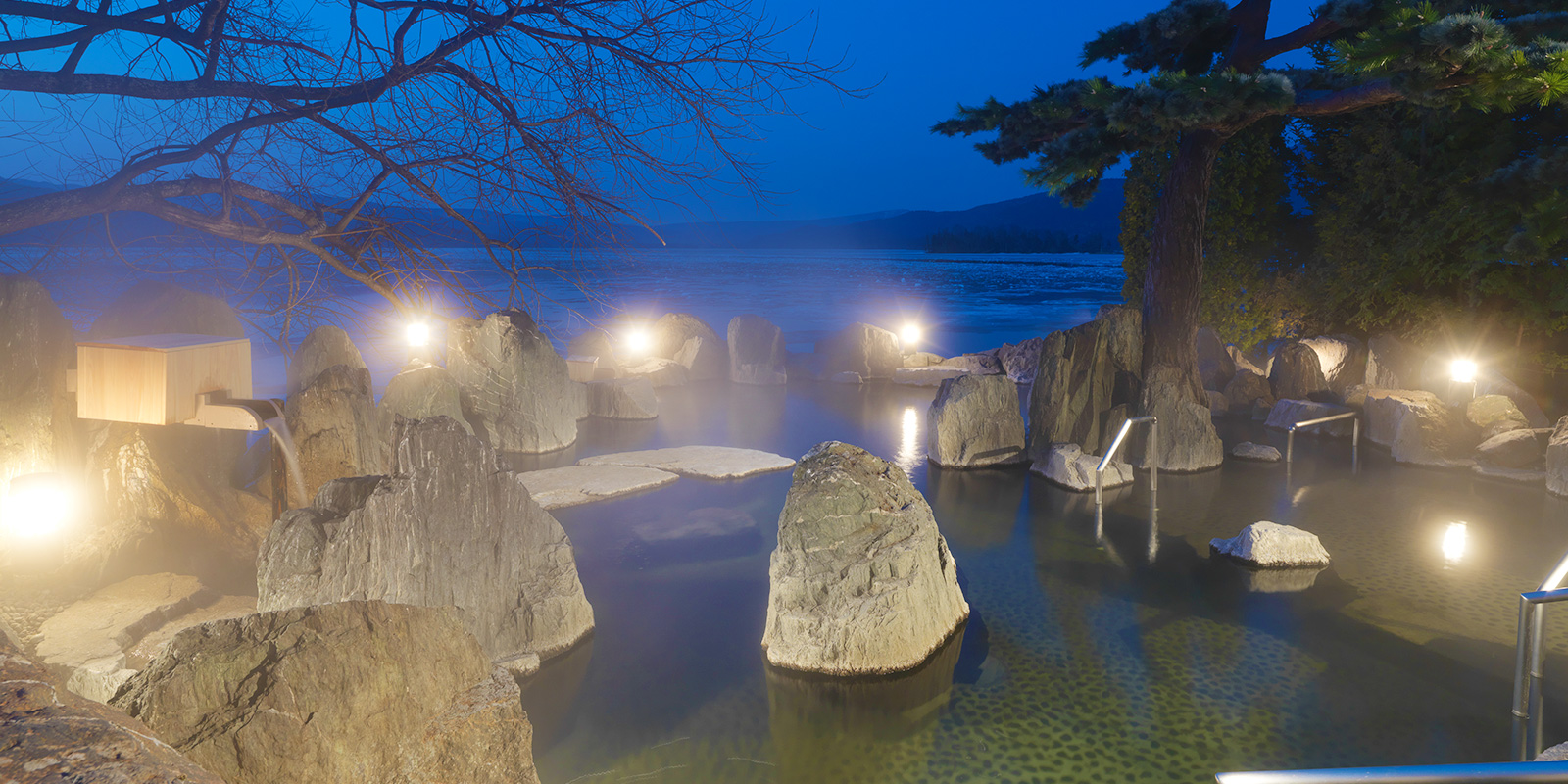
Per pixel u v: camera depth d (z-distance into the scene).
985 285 59.78
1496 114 14.79
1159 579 8.04
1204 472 11.96
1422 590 7.68
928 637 6.48
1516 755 5.12
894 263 107.75
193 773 1.32
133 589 6.18
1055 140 14.42
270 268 3.88
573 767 5.12
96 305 3.68
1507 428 12.08
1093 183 16.86
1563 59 8.74
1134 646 6.66
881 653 6.21
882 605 6.27
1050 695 5.91
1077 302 45.47
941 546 7.14
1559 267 14.62
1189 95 10.99
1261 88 10.69
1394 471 11.93
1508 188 12.47
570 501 10.27
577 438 13.95
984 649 6.64
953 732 5.48
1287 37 13.16
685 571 8.27
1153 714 5.65
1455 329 15.98
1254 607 7.38
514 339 12.84
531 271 3.65
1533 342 15.78
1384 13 11.61
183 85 3.14
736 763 5.15
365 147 3.33
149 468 6.87
